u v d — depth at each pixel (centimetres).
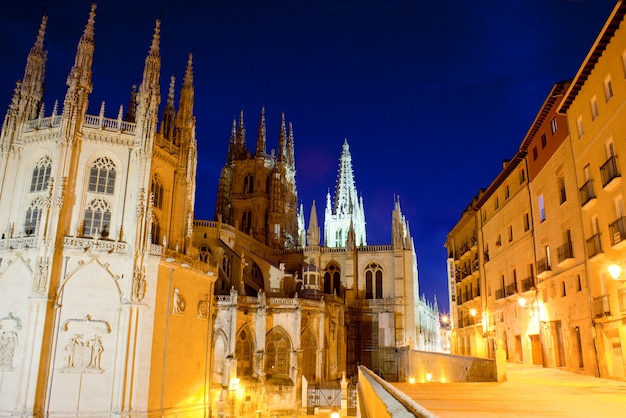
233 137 12962
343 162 16075
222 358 6619
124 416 4775
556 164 4159
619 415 1212
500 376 2600
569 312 3884
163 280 5416
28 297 4812
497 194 5912
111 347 4978
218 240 8569
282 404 6800
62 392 4741
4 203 5494
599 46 3272
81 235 5278
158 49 6078
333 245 15188
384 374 9425
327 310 8006
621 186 3086
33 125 5719
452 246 8469
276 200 11712
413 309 9856
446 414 1223
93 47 5828
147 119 5747
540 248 4550
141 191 5472
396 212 10538
